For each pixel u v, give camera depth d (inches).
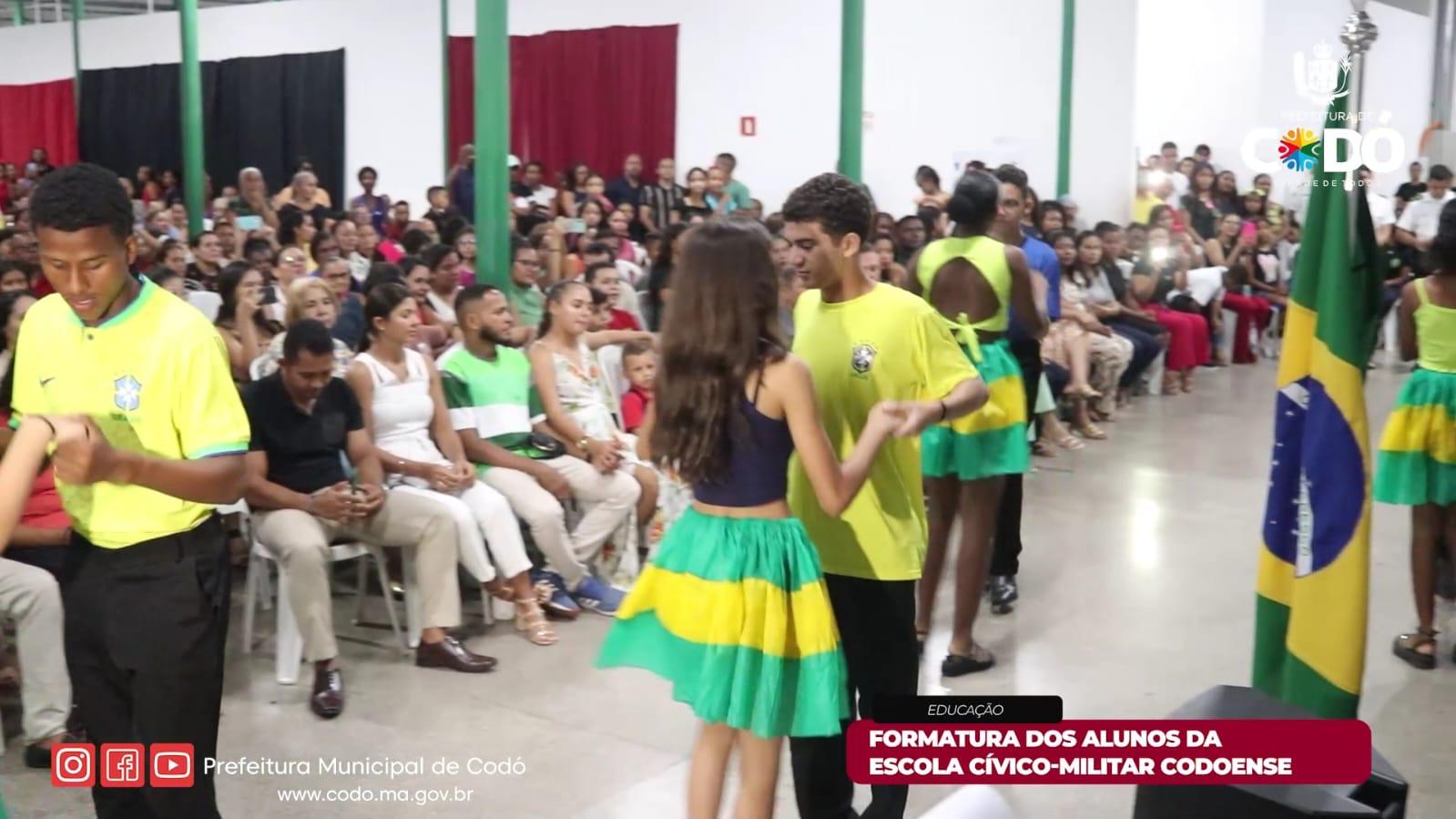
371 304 161.6
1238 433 289.7
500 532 158.9
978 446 138.8
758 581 84.1
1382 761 87.1
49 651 122.6
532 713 137.3
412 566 155.5
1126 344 306.7
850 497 85.5
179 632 80.9
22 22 601.6
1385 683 146.9
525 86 460.4
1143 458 263.4
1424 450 149.9
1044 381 233.5
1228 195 427.2
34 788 119.7
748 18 415.8
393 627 158.7
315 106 495.8
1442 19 509.7
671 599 86.7
